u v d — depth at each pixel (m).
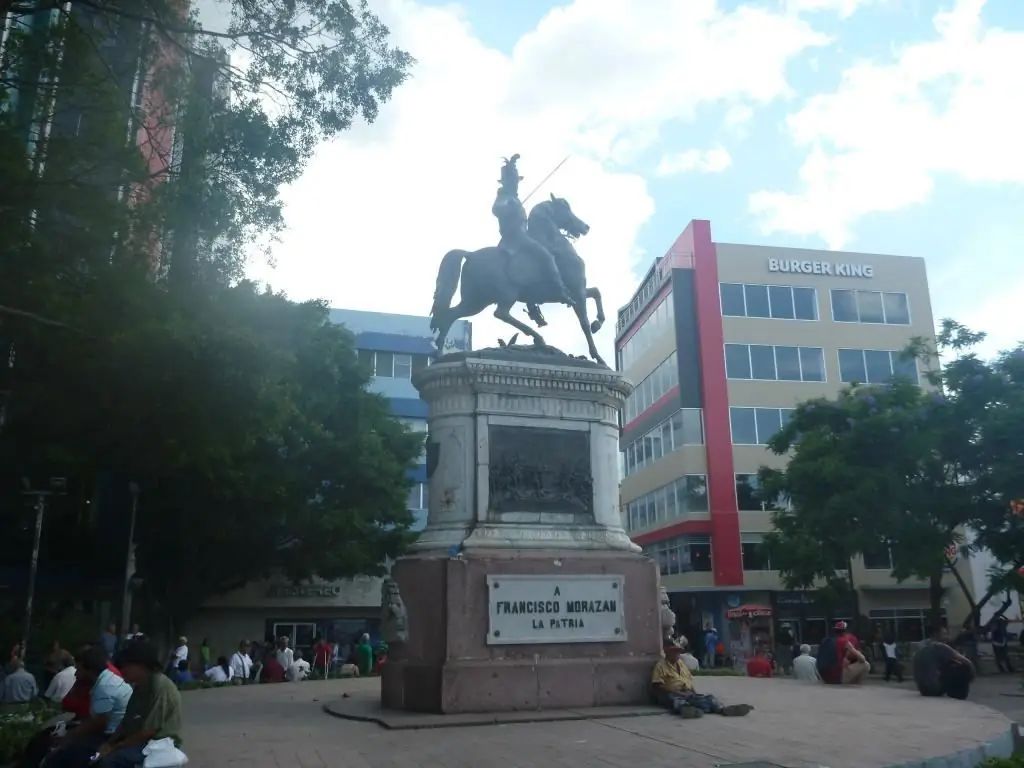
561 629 9.90
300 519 24.45
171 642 25.98
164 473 16.03
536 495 10.59
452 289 11.64
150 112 12.57
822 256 42.31
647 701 9.92
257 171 12.38
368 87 12.11
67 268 11.80
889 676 22.92
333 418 26.33
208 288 13.02
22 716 9.84
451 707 9.20
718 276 41.06
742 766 6.49
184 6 11.84
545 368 10.91
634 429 47.06
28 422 14.36
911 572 25.91
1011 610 41.88
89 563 26.06
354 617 34.62
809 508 27.17
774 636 37.88
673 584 40.16
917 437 25.25
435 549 10.13
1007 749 8.14
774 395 40.19
